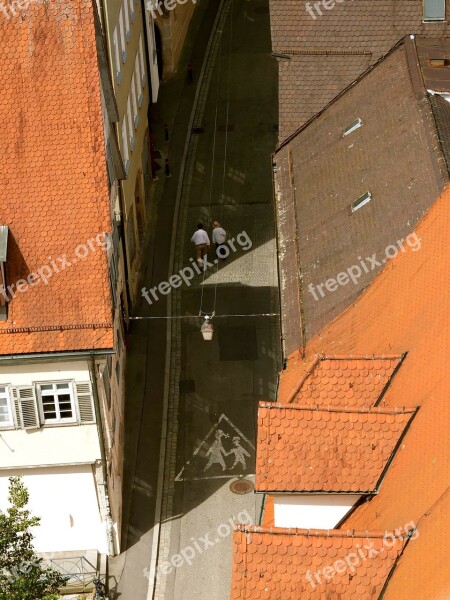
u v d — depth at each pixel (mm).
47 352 32656
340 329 31203
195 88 63281
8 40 32344
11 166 32594
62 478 35531
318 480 25969
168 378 44062
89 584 35906
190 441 41219
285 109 40844
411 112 35469
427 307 27781
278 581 23469
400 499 24141
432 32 39500
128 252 46031
